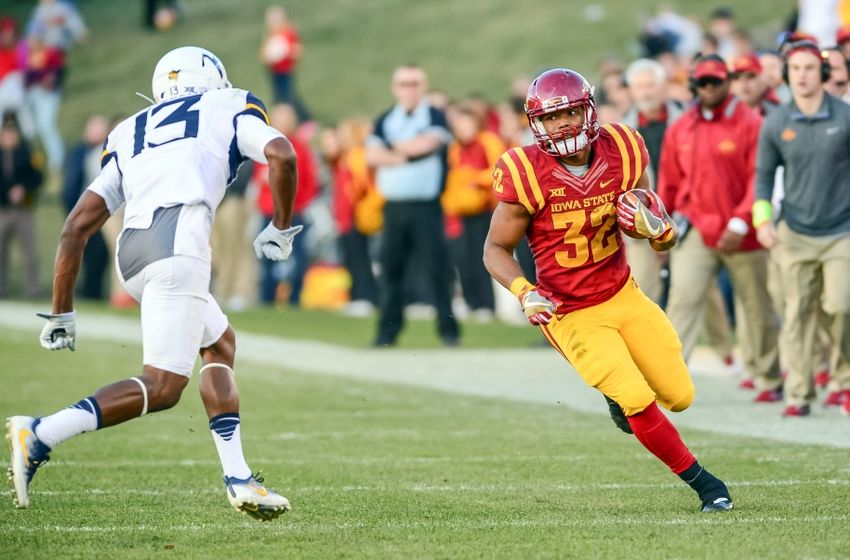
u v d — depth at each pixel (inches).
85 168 2600.9
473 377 1662.2
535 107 833.5
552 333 886.4
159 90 863.1
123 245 800.9
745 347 1514.5
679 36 3203.7
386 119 1958.7
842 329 1282.0
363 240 2487.7
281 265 2659.9
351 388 1569.9
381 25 4972.9
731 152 1355.8
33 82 3592.5
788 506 876.0
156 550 765.3
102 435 1236.5
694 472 868.0
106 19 5364.2
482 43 4564.5
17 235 2716.5
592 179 851.4
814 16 2172.7
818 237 1273.4
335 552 758.5
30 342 1983.3
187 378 792.9
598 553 747.4
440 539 791.7
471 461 1088.2
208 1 5502.0
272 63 3467.0
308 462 1088.2
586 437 1209.4
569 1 4845.0
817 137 1255.5
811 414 1331.2
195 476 1021.8
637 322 880.3
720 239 1371.8
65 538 797.9
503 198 857.5
